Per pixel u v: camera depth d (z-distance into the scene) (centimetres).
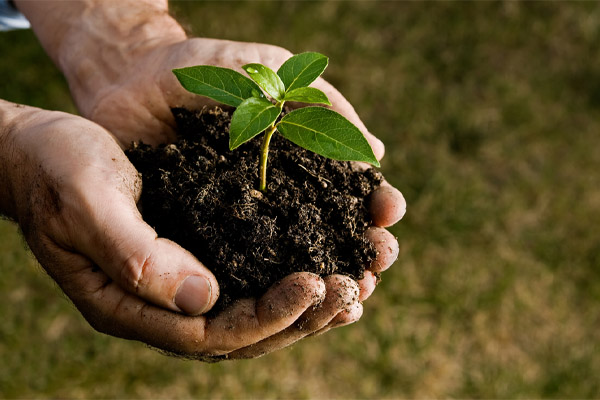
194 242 47
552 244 87
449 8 107
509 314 82
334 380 76
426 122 95
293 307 45
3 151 48
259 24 100
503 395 77
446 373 78
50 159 46
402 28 104
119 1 57
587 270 86
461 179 91
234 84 46
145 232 45
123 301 46
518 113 98
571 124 98
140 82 53
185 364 75
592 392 78
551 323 82
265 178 48
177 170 48
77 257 46
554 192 91
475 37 104
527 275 84
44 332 74
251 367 75
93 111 54
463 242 86
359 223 49
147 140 53
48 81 90
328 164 50
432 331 80
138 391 73
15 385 71
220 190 48
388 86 98
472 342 80
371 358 77
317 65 46
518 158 94
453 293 82
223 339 46
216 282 45
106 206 45
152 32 56
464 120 96
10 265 77
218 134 50
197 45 53
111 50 55
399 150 92
